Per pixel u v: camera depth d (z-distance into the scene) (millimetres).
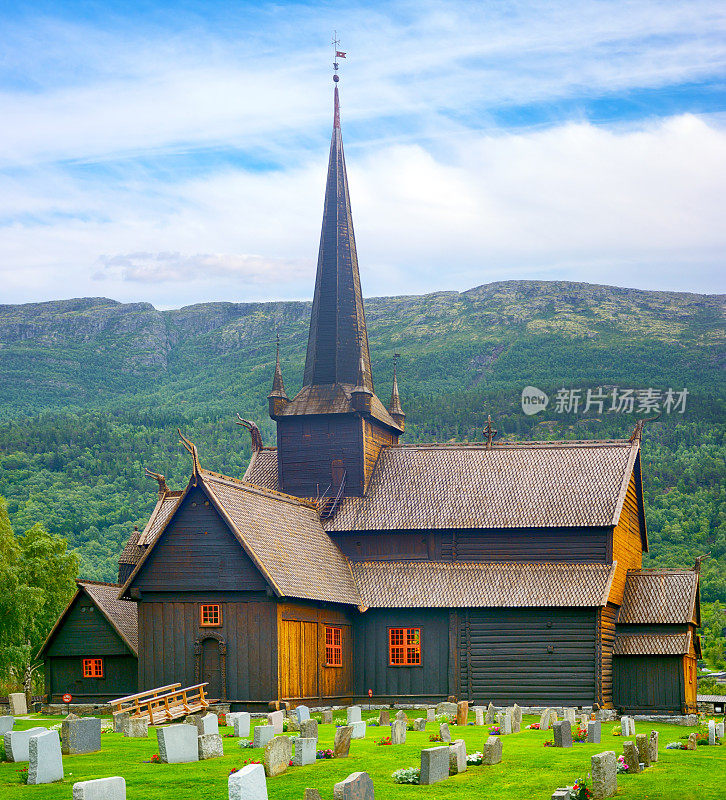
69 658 64750
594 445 68625
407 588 62406
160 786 30812
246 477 73938
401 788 30609
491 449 69812
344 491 68562
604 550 62750
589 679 59500
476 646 61125
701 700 82438
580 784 30172
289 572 55750
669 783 30953
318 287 74188
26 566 95000
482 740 41156
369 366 73750
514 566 62875
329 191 75875
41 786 30594
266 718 51062
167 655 55188
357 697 62125
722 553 196125
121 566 70312
